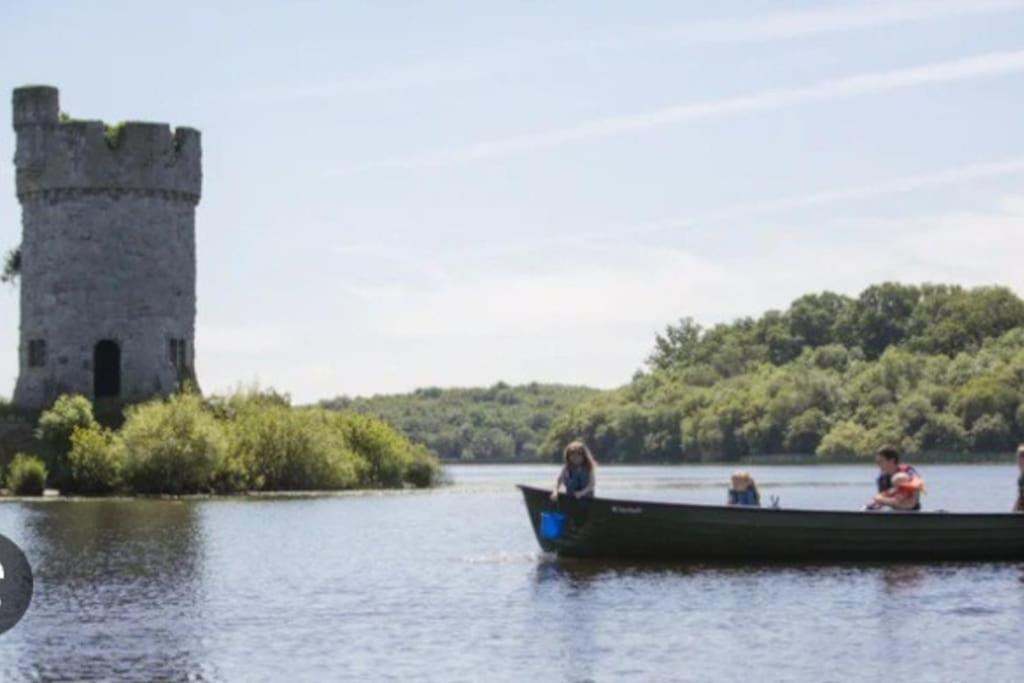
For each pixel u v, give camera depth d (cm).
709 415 19775
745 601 3425
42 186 9081
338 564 4303
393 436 9556
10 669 2716
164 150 9181
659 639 2981
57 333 9050
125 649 2895
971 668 2717
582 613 3284
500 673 2688
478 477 15925
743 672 2688
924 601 3409
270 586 3788
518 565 4222
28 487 7719
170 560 4388
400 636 3031
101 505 6975
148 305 9119
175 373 9238
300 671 2705
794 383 19288
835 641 2956
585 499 4081
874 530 4031
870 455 17625
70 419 8112
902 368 19012
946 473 14600
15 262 9588
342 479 8750
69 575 4006
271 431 8406
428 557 4500
